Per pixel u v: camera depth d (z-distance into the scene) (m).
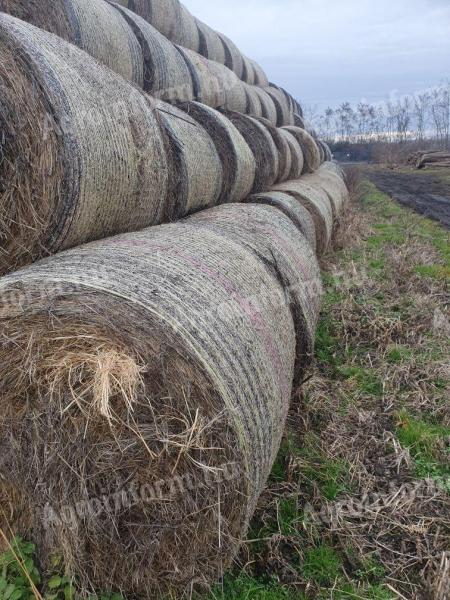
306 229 7.03
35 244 3.12
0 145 2.95
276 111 15.06
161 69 7.02
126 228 3.97
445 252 8.66
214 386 2.21
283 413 2.90
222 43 12.32
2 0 4.63
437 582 2.55
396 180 22.27
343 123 63.09
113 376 2.14
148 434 2.21
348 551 2.80
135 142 3.80
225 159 6.34
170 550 2.32
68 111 3.08
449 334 5.32
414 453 3.60
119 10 6.63
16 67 3.00
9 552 2.38
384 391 4.33
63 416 2.23
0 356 2.28
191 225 3.78
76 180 3.09
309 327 3.97
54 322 2.24
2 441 2.33
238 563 2.67
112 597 2.36
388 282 6.83
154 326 2.21
